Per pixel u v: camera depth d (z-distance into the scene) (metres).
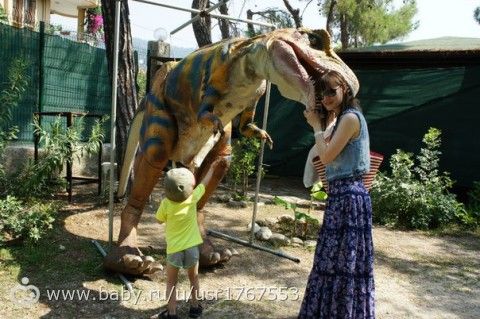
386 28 16.25
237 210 6.95
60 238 5.02
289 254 5.13
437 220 6.88
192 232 3.58
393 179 7.07
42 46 7.63
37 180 5.89
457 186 8.17
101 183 6.90
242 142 7.99
